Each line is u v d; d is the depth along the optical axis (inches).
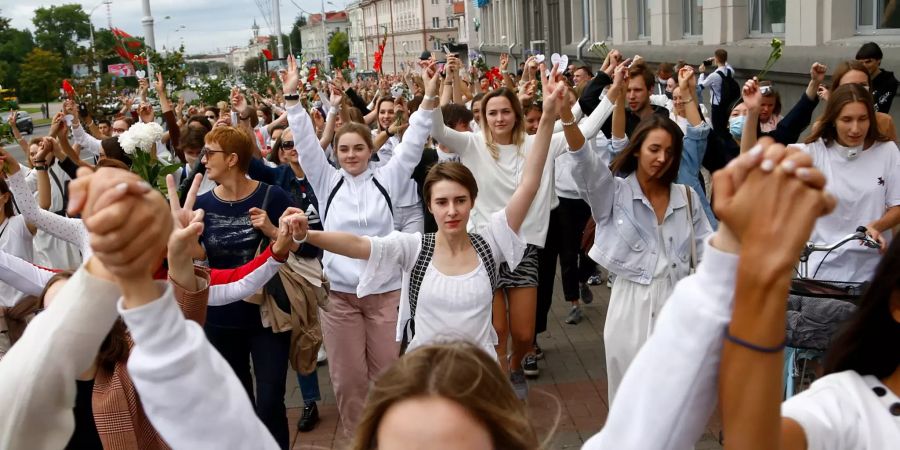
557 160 287.6
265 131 445.4
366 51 4645.7
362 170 210.8
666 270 170.9
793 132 243.0
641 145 168.7
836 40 424.2
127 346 115.3
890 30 398.9
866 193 188.1
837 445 63.2
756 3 540.1
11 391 59.3
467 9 2218.3
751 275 46.2
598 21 917.2
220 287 153.2
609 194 171.6
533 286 210.8
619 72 233.1
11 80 2667.3
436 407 56.7
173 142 340.2
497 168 225.9
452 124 278.4
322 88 459.8
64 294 61.0
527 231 213.2
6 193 213.8
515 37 1507.1
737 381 47.6
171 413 53.1
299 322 181.9
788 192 45.2
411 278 160.1
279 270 180.7
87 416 116.8
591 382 245.4
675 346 49.8
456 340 65.0
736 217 46.2
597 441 55.2
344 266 193.8
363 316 197.8
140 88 526.6
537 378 252.1
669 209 170.7
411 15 3961.6
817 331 156.3
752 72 517.3
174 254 107.3
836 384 67.0
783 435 60.6
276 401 181.9
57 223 200.5
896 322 67.4
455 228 157.8
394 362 61.3
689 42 643.5
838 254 190.1
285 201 186.5
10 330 169.5
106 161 177.2
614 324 174.6
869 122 185.5
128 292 51.1
